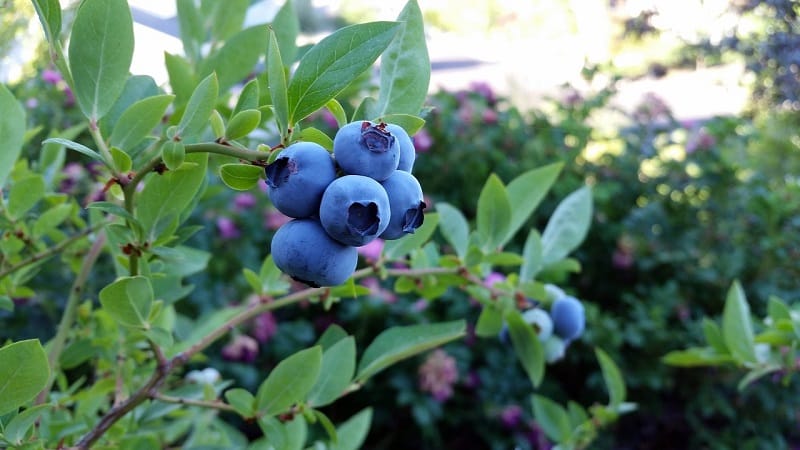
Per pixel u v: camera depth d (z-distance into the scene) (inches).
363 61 9.0
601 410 19.3
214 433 18.3
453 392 38.5
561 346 16.2
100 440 12.7
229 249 35.9
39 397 13.0
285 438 11.7
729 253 41.7
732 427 39.2
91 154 9.6
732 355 16.6
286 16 13.1
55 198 14.8
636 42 76.1
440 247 37.2
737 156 46.6
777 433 38.9
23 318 25.3
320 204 8.6
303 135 9.2
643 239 41.8
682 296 41.2
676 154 51.6
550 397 38.6
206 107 9.3
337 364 12.7
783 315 16.4
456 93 46.8
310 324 36.8
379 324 36.5
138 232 10.3
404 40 10.4
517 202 14.9
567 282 42.2
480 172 41.9
